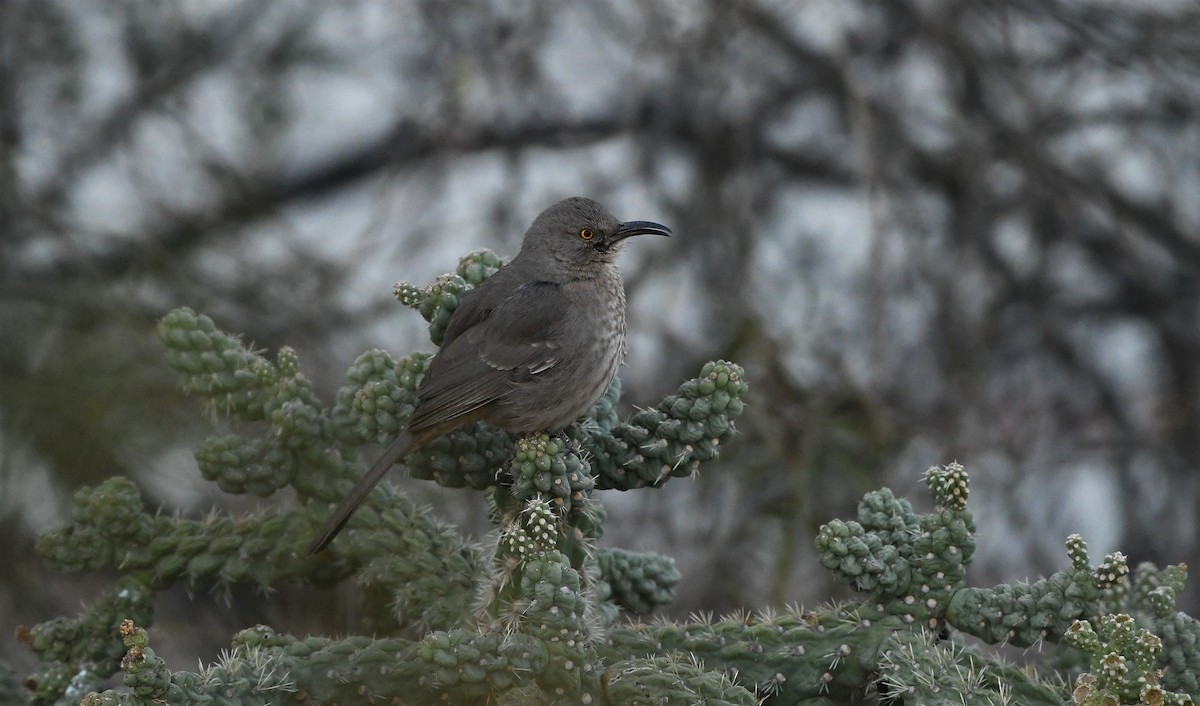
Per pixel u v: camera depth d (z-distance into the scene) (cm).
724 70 1438
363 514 625
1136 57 1483
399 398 624
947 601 555
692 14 1438
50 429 1083
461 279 673
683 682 507
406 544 621
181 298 1290
